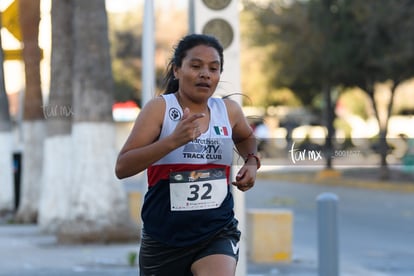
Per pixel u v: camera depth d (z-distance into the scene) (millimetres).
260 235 22516
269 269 21188
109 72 25453
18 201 37562
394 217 35156
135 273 20031
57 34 27906
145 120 8562
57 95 27953
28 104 33344
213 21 14070
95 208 25516
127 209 25922
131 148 8500
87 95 25297
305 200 44031
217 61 8758
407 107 84500
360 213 36938
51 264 21547
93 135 25328
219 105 8922
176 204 8602
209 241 8695
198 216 8609
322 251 15008
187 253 8695
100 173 25453
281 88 63500
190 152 8586
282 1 57031
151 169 8695
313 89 61188
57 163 29375
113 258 22531
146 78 18406
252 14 61188
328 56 50531
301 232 30328
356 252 24875
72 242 25422
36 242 26656
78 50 25328
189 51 8742
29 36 31969
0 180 36594
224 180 8773
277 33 56281
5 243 26406
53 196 29422
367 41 47688
